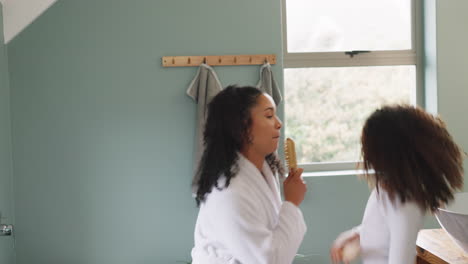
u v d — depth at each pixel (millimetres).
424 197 1133
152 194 2715
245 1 2717
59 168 2674
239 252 1134
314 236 2818
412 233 1121
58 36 2643
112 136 2688
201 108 2621
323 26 2969
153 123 2701
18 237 2666
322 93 3000
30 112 2648
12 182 2650
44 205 2674
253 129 1201
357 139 3029
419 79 3004
